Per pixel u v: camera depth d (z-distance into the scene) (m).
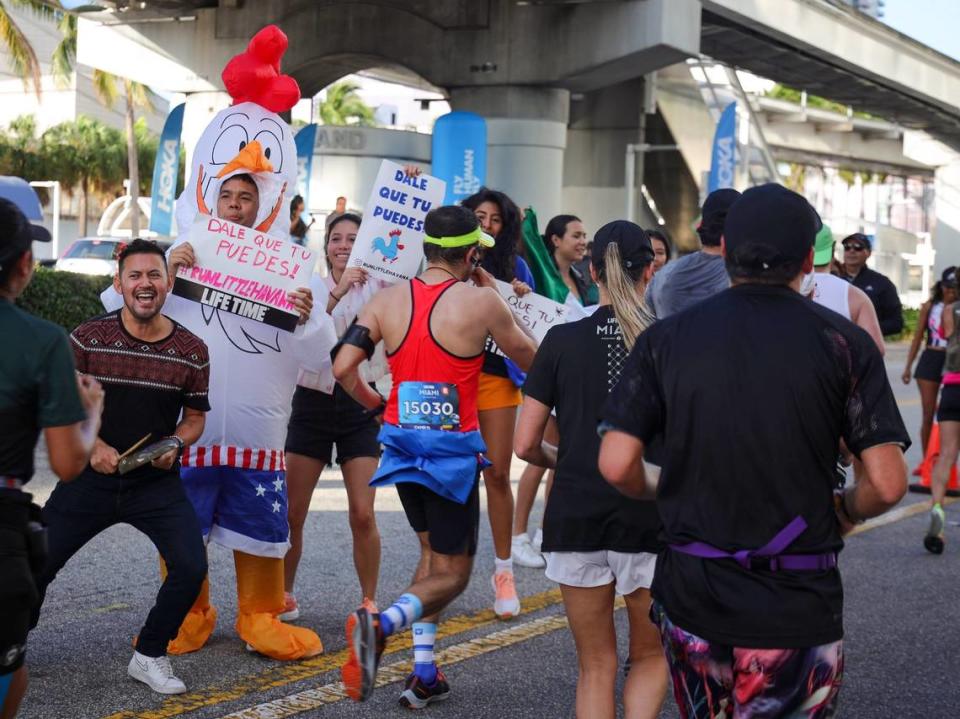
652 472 3.18
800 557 2.82
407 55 28.16
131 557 6.93
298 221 9.06
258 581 5.27
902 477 2.82
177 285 5.25
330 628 5.70
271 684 4.89
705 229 5.13
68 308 16.64
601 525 3.84
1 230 2.98
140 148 54.69
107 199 55.28
